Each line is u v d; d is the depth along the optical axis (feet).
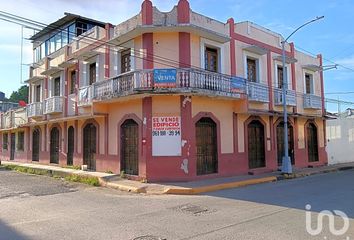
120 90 51.93
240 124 61.41
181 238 21.45
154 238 21.58
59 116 76.07
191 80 48.96
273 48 71.05
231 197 38.29
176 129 50.90
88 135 67.05
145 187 44.96
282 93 70.44
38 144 88.74
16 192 43.14
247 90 60.03
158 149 50.78
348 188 44.88
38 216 28.91
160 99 51.42
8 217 28.58
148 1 51.70
